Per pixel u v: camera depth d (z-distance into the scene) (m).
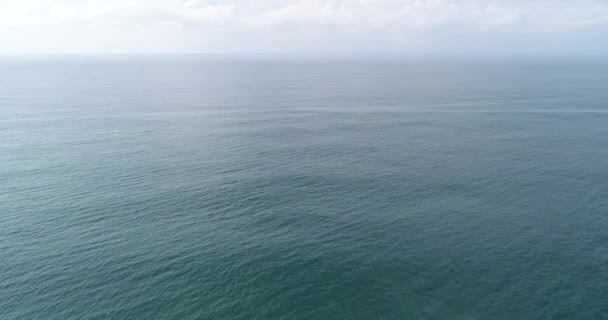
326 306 34.91
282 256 42.12
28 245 43.19
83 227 47.41
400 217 51.22
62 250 42.44
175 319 33.00
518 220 50.31
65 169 67.25
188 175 65.56
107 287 36.69
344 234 46.91
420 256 42.38
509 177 65.38
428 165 71.75
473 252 43.12
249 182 62.78
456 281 38.22
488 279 38.50
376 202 55.75
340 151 80.38
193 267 39.94
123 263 40.31
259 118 115.12
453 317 33.44
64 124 102.62
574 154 77.94
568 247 44.00
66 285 36.84
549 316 33.44
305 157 76.06
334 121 111.50
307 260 41.50
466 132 98.06
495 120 113.19
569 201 55.81
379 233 47.16
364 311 34.34
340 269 40.00
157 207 53.25
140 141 86.81
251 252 42.78
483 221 50.16
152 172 66.75
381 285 37.66
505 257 42.16
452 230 47.88
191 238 45.47
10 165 68.75
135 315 33.34
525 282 37.97
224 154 77.69
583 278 38.50
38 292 35.88
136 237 45.47
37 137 88.31
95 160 72.44
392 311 34.31
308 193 58.72
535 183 62.59
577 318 33.16
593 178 64.50
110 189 59.06
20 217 49.50
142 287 36.81
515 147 83.44
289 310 34.38
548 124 106.94
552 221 50.00
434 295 36.28
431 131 99.12
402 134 95.81
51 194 56.72
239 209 53.09
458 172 67.88
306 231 47.53
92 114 116.88
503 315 33.66
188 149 80.94
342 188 60.66
